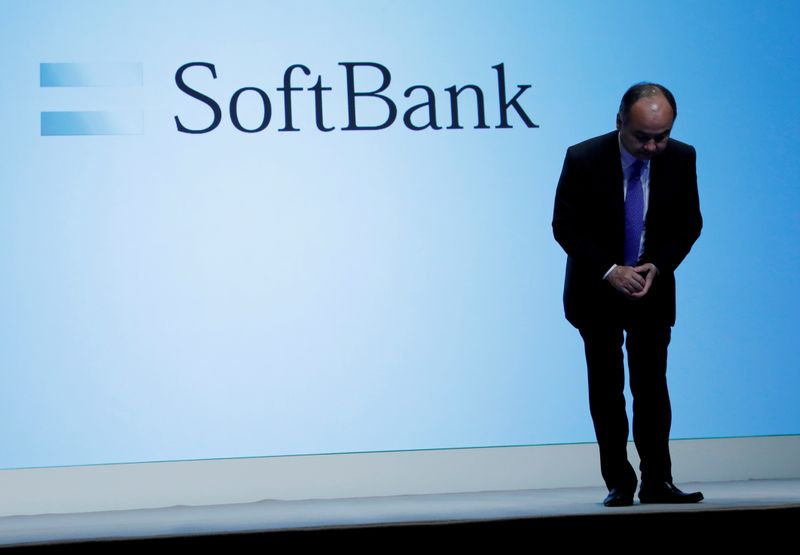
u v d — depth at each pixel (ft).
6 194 19.36
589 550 10.64
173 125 19.85
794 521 10.90
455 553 10.48
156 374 19.53
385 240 20.11
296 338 19.85
